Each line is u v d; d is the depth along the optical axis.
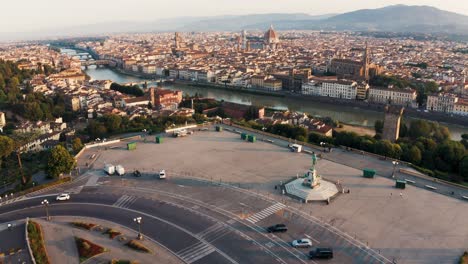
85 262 156.25
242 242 170.62
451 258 160.12
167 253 163.00
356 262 157.25
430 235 176.75
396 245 168.75
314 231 179.50
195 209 199.50
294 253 163.12
